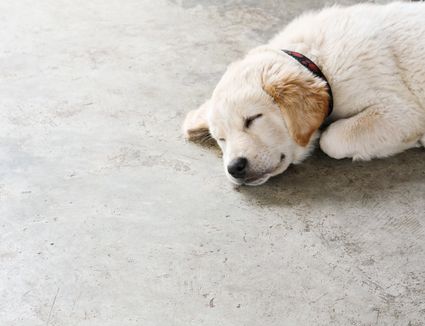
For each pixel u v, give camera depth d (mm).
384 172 1345
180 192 1354
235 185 1357
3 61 1632
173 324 1208
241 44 1619
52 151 1435
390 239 1264
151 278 1253
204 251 1274
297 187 1342
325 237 1274
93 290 1247
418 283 1218
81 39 1683
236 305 1218
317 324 1193
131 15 1751
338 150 1350
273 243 1274
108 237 1303
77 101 1524
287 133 1331
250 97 1312
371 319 1192
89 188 1370
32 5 1814
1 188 1381
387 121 1333
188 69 1572
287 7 1724
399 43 1352
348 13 1385
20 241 1308
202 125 1393
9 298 1246
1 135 1468
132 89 1540
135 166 1399
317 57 1351
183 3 1773
